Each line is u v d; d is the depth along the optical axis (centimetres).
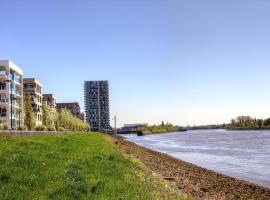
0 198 1201
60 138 3972
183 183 2711
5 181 1441
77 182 1534
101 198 1339
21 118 11619
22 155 1981
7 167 1650
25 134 4453
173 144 12875
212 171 4253
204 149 9300
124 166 2452
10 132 3903
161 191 1777
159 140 17800
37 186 1422
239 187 2906
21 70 12075
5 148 2312
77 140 4206
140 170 2603
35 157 2025
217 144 11500
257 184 3469
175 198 1667
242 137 16562
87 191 1427
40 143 2855
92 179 1672
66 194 1338
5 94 10725
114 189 1533
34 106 13688
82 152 2858
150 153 6912
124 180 1839
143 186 1758
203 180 3212
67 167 1903
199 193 2328
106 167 2152
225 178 3541
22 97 12125
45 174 1623
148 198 1480
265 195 2552
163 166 4225
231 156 6869
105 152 3362
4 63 10812
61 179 1573
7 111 10625
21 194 1277
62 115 17000
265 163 5488
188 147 10569
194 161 6059
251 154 7206
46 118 13888
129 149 6875
